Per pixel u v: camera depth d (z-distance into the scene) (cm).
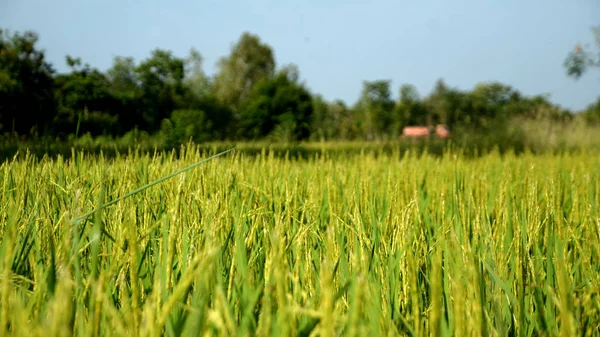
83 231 217
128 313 135
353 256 177
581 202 373
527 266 212
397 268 196
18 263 180
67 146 688
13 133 796
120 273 169
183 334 129
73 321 132
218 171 362
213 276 153
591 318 179
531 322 180
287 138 2122
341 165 549
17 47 1597
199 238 201
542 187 461
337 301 161
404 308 187
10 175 316
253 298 130
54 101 1444
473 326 150
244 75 6719
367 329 147
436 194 379
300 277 203
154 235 221
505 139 1666
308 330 121
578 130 1809
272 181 390
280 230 206
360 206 317
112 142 876
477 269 173
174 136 739
